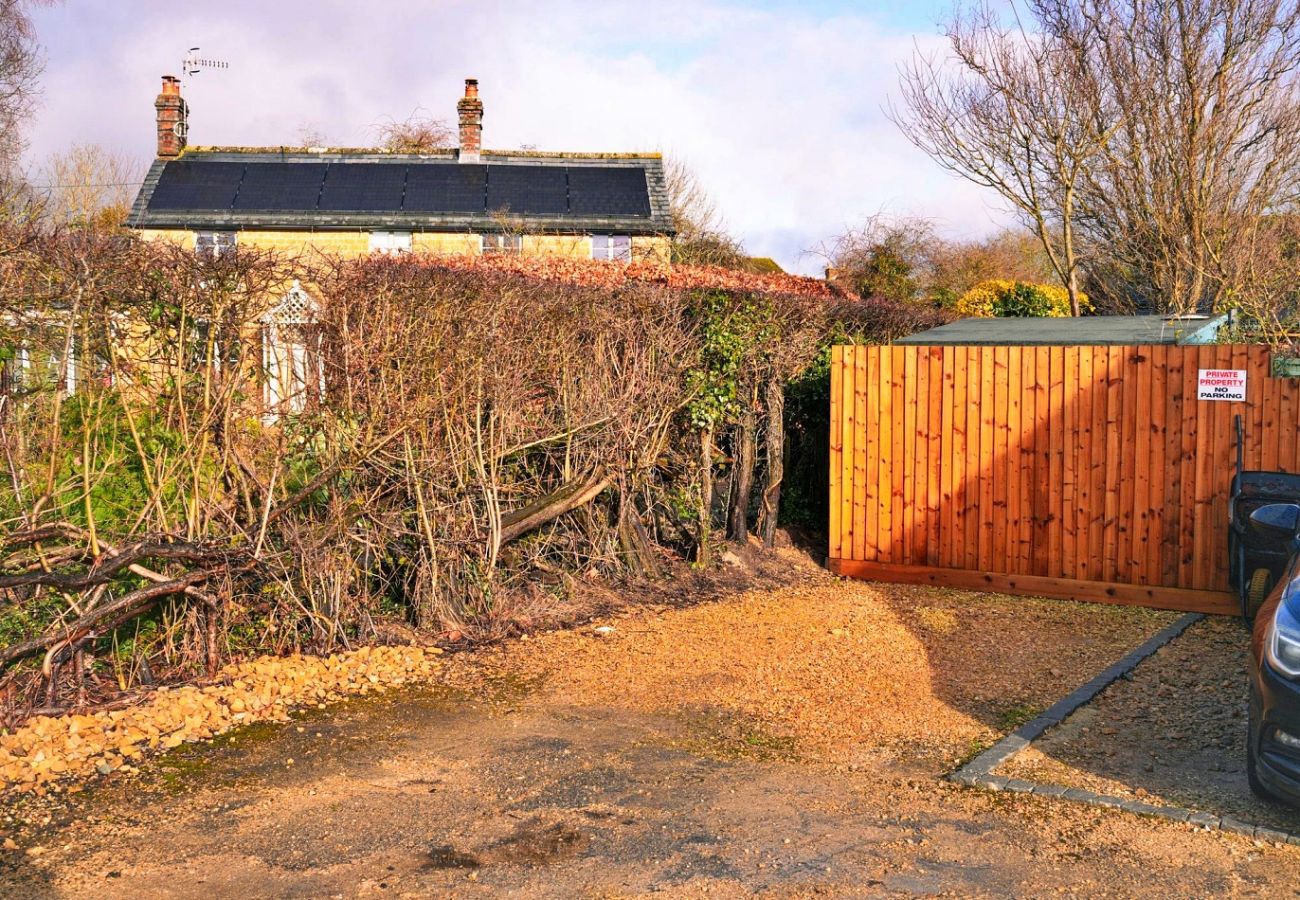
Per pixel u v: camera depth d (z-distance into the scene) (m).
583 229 31.19
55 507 6.68
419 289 8.53
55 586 6.39
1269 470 9.73
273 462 7.66
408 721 6.69
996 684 7.67
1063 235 23.41
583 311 10.16
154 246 7.10
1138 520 10.36
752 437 11.98
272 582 7.76
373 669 7.66
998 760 6.04
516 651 8.32
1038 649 8.70
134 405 7.08
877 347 11.55
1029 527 10.85
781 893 4.43
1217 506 10.00
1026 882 4.56
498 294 9.24
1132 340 11.89
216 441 7.45
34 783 5.49
